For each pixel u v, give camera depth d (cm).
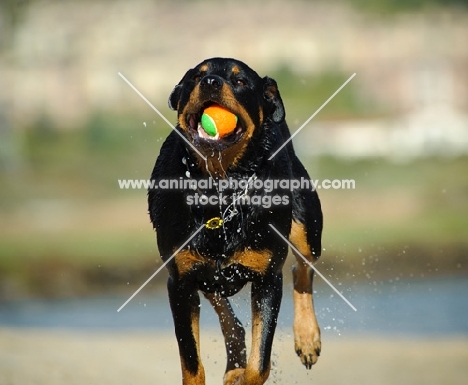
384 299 1462
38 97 4209
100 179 3116
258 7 4738
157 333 1034
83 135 3797
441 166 3309
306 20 4644
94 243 2058
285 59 4391
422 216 2438
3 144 3475
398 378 784
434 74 4250
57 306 1553
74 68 4359
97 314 1416
